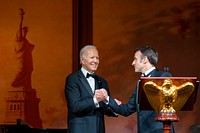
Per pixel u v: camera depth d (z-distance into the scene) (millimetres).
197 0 19516
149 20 19484
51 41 19547
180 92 10266
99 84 12992
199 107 18875
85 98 12461
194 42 19391
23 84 19344
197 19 19469
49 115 19172
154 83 10242
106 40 19422
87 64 12758
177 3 19531
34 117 19172
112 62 19312
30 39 19578
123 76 19281
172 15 19484
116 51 19391
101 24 19484
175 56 19312
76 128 12352
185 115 18906
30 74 19406
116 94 19203
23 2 19734
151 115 11773
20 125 14148
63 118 19156
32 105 19250
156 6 19547
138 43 19422
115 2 19578
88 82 12766
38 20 19656
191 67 19266
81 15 19547
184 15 19484
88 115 12430
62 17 19609
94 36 19453
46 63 19453
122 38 19422
